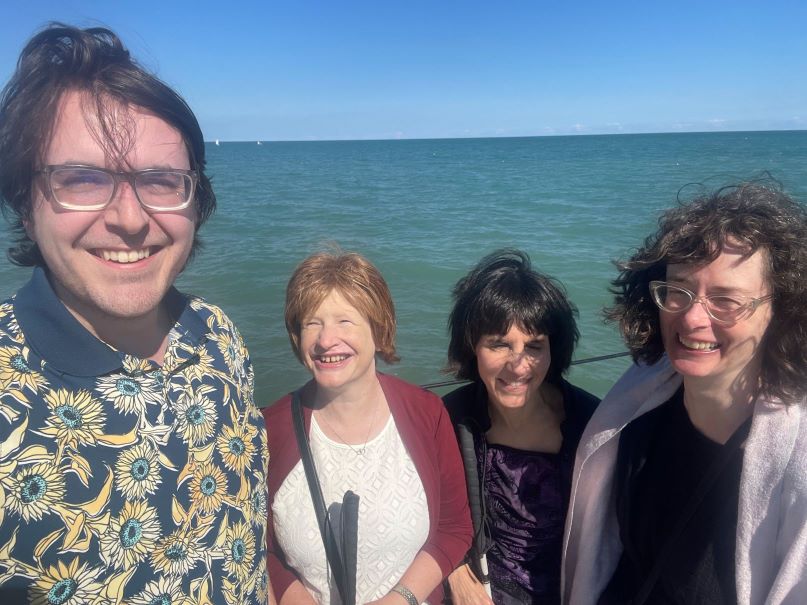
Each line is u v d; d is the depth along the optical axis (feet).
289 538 2.84
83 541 1.77
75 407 1.84
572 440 3.23
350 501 2.73
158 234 2.03
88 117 1.86
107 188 1.89
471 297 3.18
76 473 1.78
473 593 3.25
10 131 1.88
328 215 29.30
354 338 2.73
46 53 1.87
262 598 2.45
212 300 13.15
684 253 2.31
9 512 1.65
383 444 2.93
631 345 2.73
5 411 1.70
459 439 3.33
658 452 2.77
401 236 22.08
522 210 29.99
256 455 2.48
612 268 15.31
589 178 53.01
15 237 2.10
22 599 1.68
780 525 2.32
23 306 1.88
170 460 2.03
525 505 3.27
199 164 2.29
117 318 2.03
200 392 2.25
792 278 2.19
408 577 2.86
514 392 3.13
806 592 2.25
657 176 52.49
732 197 2.34
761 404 2.36
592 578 3.05
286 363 9.61
